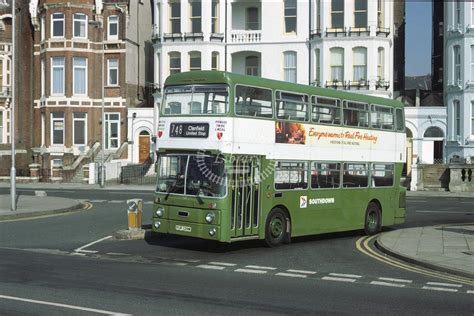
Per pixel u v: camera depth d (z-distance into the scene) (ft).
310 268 44.24
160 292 34.60
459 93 149.79
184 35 160.56
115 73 175.11
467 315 30.55
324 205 59.06
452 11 153.17
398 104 70.08
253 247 54.85
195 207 50.39
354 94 63.41
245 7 165.07
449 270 42.39
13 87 86.58
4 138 185.47
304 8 157.07
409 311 31.19
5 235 61.11
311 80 155.22
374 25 148.66
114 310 29.99
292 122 55.72
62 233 62.75
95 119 173.99
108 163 159.22
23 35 185.06
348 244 58.13
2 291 34.14
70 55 170.71
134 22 179.32
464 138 148.15
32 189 139.44
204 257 49.03
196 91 51.62
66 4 170.60
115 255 49.44
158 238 59.62
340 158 61.21
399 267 44.88
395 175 69.31
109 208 90.38
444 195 124.88
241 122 50.70
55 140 172.14
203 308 30.86
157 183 53.36
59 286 35.78
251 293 34.91
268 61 159.43
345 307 31.81
